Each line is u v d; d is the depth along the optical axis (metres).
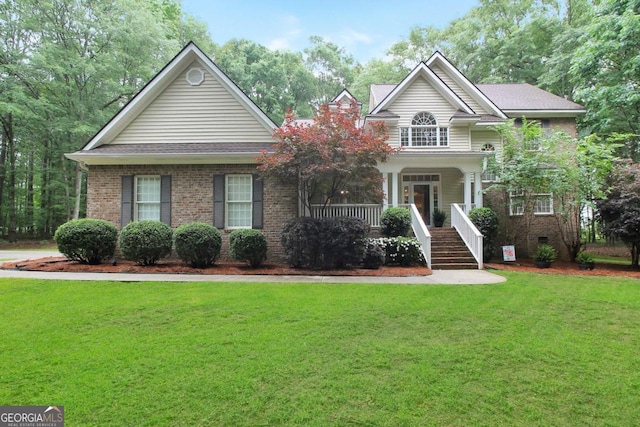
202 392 3.45
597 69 17.14
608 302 6.90
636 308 6.50
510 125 13.59
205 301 6.68
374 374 3.85
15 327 5.29
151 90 12.43
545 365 4.12
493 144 16.58
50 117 23.31
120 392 3.44
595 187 11.99
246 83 36.34
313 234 10.50
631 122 17.75
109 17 23.66
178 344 4.66
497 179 14.70
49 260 11.63
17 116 22.19
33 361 4.12
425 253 11.43
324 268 10.58
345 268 10.73
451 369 3.99
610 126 17.89
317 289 7.79
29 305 6.39
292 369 3.94
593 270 11.59
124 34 23.52
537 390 3.55
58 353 4.36
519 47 24.80
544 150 12.77
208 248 10.34
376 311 6.12
